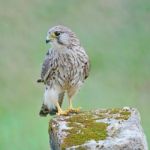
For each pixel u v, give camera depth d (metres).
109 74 22.20
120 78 22.09
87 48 24.02
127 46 24.19
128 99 20.59
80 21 25.36
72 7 25.75
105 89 20.75
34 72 21.69
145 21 25.44
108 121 9.61
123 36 24.80
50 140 10.07
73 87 11.73
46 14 25.31
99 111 9.91
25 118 19.11
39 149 17.75
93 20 25.42
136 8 25.91
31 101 20.12
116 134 9.34
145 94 21.36
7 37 23.77
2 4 25.25
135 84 21.78
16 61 22.30
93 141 9.26
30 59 22.45
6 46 23.22
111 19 25.48
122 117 9.69
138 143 9.26
